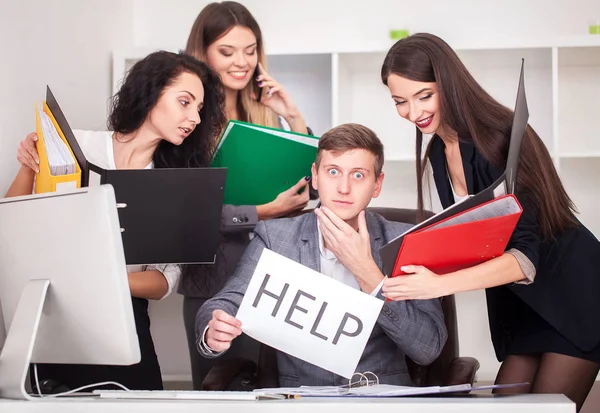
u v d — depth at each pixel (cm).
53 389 193
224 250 251
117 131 216
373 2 365
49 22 273
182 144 226
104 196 133
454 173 215
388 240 202
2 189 232
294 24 368
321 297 156
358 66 358
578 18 356
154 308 351
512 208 158
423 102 198
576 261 196
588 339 192
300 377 191
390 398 129
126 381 200
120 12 353
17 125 244
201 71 221
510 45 319
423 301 186
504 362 210
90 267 137
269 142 238
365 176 193
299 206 253
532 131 197
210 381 190
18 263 148
